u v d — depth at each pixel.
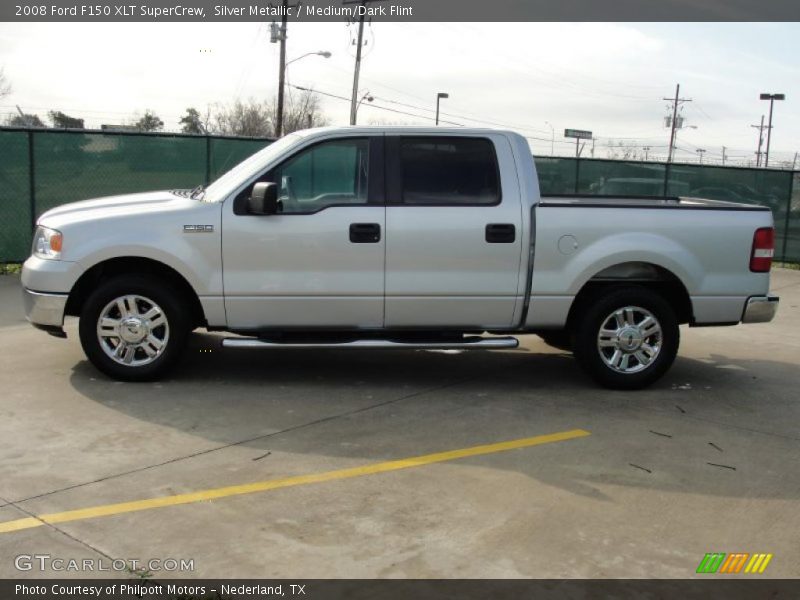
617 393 6.59
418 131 6.28
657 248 6.38
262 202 5.93
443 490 4.48
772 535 4.05
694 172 16.39
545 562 3.69
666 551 3.83
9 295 10.12
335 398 6.21
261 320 6.24
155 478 4.53
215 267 6.12
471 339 6.42
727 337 9.12
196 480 4.52
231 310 6.20
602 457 5.07
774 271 15.34
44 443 5.02
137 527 3.92
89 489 4.35
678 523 4.15
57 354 7.19
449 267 6.23
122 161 12.72
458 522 4.07
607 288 6.54
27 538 3.78
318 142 6.21
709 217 6.47
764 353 8.29
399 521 4.07
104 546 3.72
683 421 5.89
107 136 12.58
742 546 3.91
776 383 7.05
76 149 12.44
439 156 6.29
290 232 6.11
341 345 6.21
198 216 6.09
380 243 6.16
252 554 3.69
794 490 4.64
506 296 6.34
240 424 5.51
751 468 4.97
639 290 6.50
